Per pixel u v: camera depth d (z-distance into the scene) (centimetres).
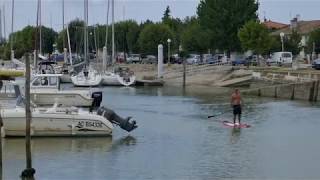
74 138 3828
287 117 5222
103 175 2798
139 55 15475
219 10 12481
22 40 12656
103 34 14012
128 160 3155
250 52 12706
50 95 5597
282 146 3631
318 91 6881
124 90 8756
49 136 3819
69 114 3828
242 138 3938
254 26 11494
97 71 9694
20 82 5484
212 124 4675
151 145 3634
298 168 2988
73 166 2991
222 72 10169
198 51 13638
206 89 8938
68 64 10725
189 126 4538
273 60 11756
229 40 12544
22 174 2733
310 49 13800
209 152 3403
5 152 3328
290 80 7856
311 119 5072
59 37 15225
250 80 9188
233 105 4588
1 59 12781
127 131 4134
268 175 2830
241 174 2844
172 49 15000
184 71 9488
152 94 8012
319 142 3784
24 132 3781
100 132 3891
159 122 4803
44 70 7744
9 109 3856
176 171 2892
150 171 2892
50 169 2912
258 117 5209
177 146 3603
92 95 5741
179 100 7025
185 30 14638
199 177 2770
